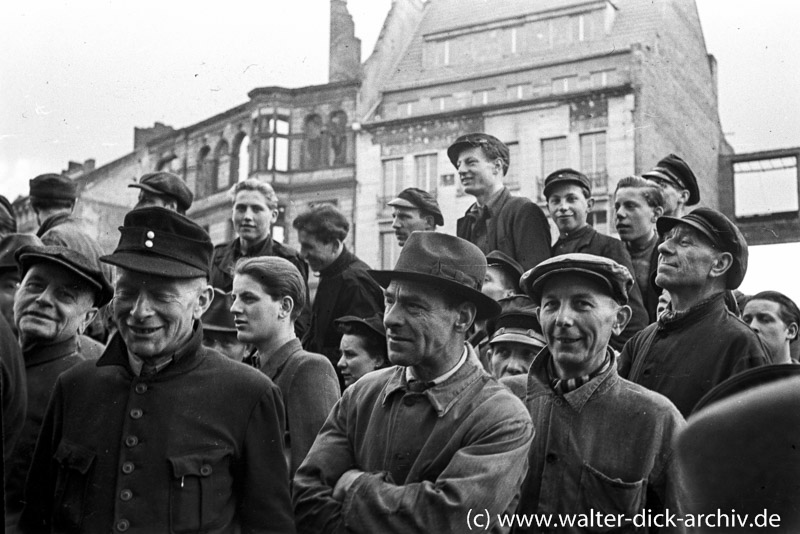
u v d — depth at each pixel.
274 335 4.23
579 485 3.38
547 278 3.55
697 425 2.25
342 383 4.88
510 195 5.12
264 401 3.43
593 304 3.48
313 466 3.51
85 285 4.07
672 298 4.11
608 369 3.56
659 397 3.49
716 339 3.89
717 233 4.03
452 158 5.22
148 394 3.40
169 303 3.41
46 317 3.97
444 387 3.45
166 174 5.34
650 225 4.79
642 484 3.32
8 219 5.36
